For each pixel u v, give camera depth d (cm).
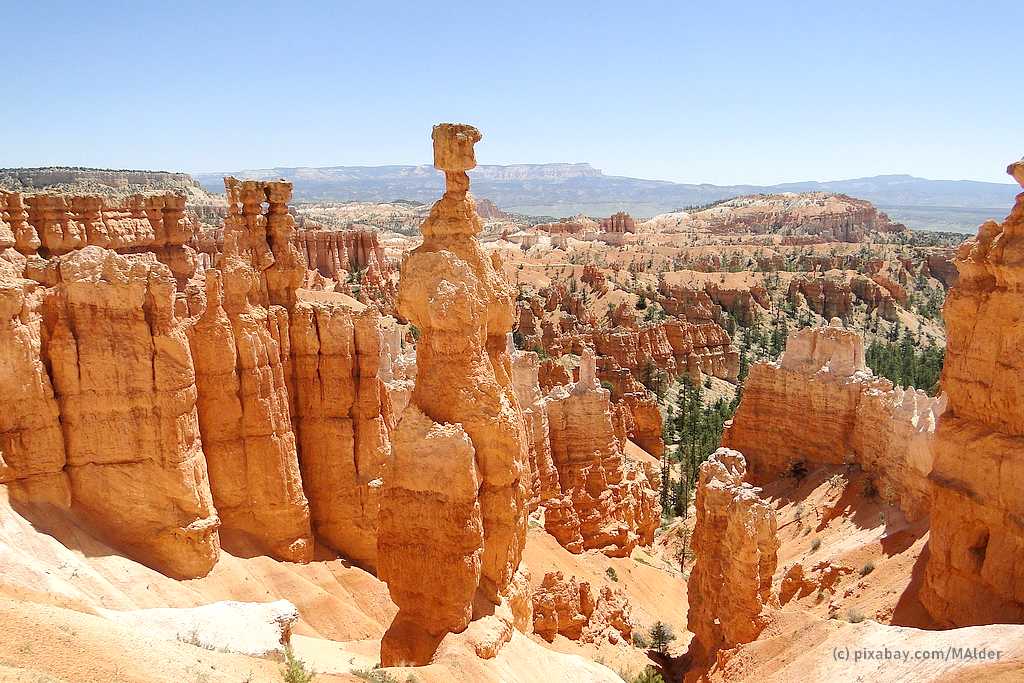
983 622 2606
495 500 2325
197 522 3052
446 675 1972
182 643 1836
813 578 3794
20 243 3338
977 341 2720
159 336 2986
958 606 2745
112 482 2967
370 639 3170
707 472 3403
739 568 2928
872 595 3350
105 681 1488
